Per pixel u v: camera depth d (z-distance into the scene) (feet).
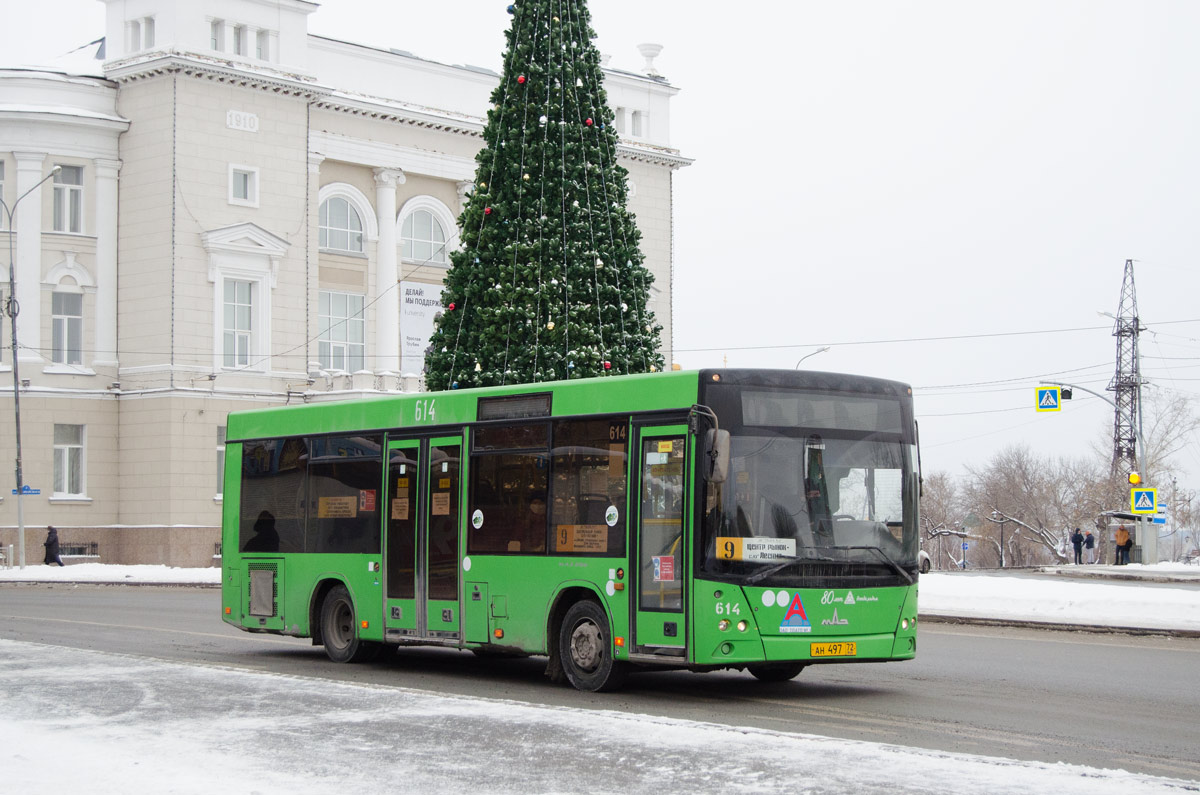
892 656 49.06
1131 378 276.00
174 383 172.14
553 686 53.88
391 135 198.49
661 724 38.22
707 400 47.75
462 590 56.59
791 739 35.63
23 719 39.68
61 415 172.24
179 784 30.30
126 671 51.57
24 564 161.17
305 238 186.50
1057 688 52.26
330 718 39.65
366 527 62.13
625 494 50.21
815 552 47.88
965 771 31.09
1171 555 450.71
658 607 48.60
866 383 50.29
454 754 33.96
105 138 175.83
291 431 67.62
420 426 59.82
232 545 70.79
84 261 174.70
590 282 111.04
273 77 180.86
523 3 112.27
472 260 111.75
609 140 113.91
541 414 54.13
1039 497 385.70
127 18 177.47
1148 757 37.01
